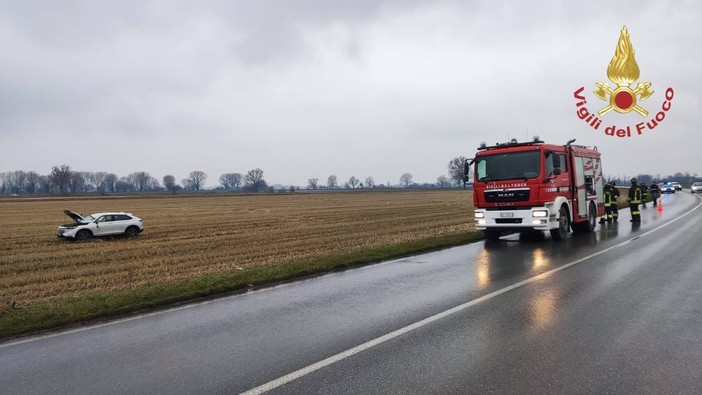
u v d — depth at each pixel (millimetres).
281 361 4887
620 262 10273
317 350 5184
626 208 31359
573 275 8969
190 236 22281
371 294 7898
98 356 5254
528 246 13688
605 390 4023
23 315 7148
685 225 18078
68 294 10094
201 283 9047
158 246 18656
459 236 16219
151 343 5652
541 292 7617
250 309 7164
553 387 4098
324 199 71000
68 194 129250
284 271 10078
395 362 4758
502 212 14523
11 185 169000
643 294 7297
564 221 15031
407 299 7430
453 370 4512
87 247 18859
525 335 5469
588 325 5789
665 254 11172
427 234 19547
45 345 5727
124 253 16922
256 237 20969
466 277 9133
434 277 9242
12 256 16609
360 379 4371
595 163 18172
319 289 8477
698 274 8758
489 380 4266
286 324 6250
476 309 6676
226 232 23766
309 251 15719
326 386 4238
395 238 18484
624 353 4844
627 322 5879
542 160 13930
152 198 83562
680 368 4453
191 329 6191
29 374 4781
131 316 7000
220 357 5074
